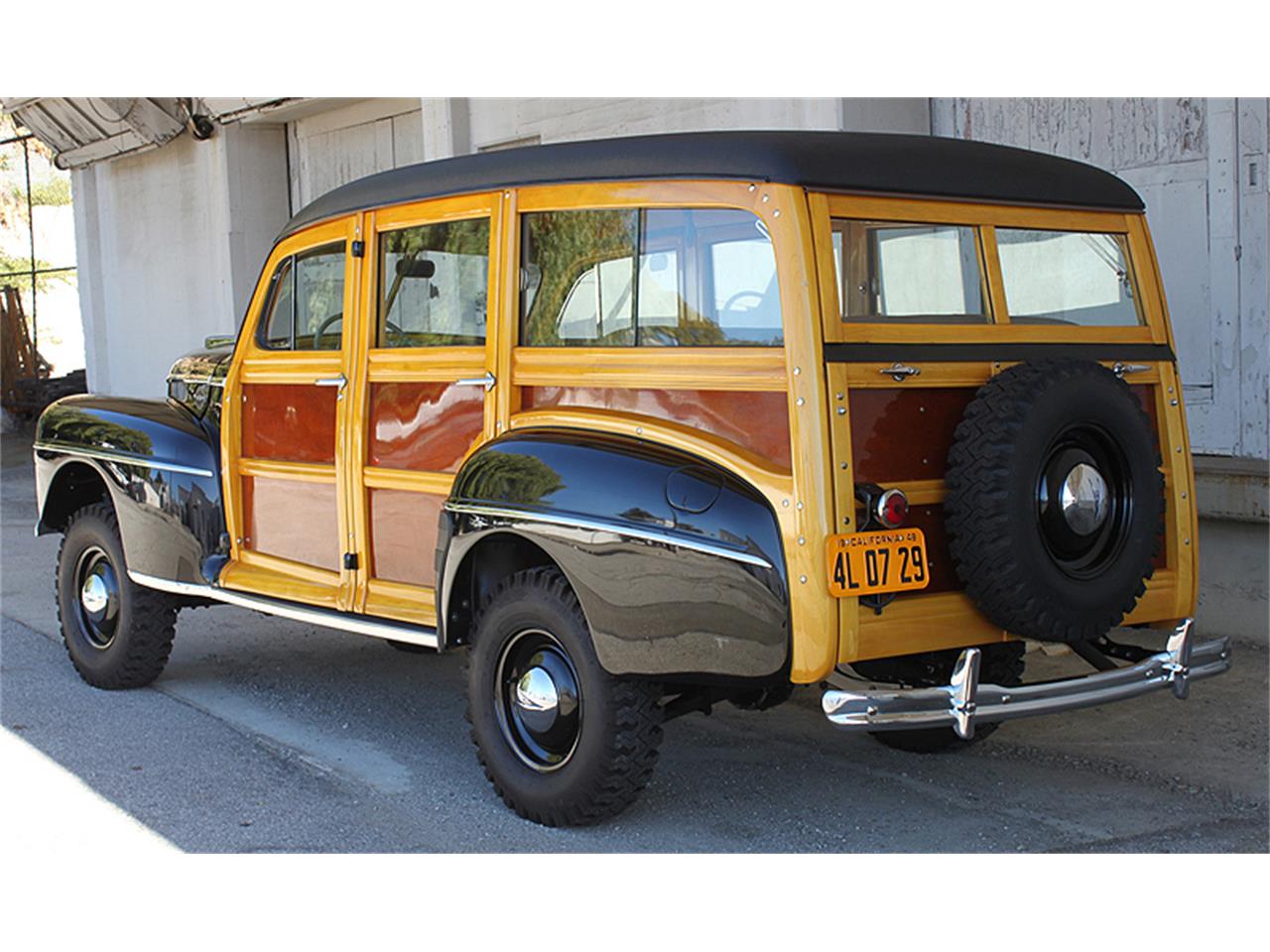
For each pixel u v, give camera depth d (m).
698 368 3.87
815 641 3.55
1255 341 6.40
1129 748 4.96
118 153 14.69
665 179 3.96
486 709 4.30
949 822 4.23
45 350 22.64
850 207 3.77
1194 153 6.57
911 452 3.80
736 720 5.44
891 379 3.74
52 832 4.25
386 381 4.83
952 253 3.99
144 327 15.34
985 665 4.55
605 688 3.96
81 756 5.02
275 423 5.38
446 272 4.64
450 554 4.25
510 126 10.06
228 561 5.57
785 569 3.59
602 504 3.85
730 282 3.81
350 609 4.88
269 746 5.12
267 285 5.46
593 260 4.17
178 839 4.17
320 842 4.11
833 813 4.32
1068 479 3.79
